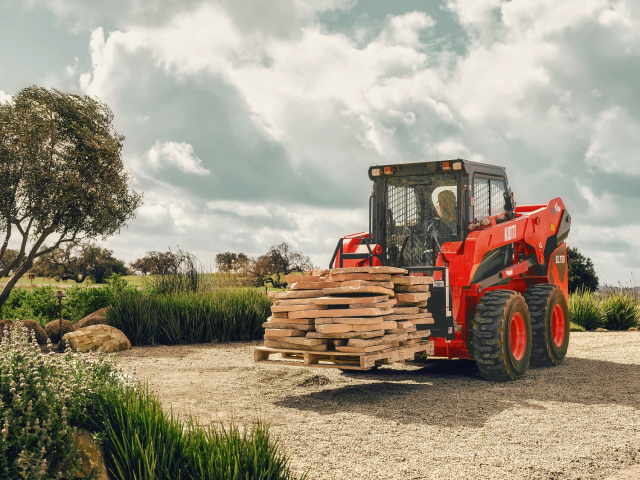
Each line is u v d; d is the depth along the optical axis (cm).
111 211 1549
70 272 2633
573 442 438
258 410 538
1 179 1429
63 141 1506
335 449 415
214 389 635
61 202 1449
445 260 704
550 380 711
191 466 321
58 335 1057
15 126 1438
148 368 779
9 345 350
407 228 784
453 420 503
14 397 298
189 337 1101
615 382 694
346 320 572
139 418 346
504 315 694
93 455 320
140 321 1080
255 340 1136
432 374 757
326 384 681
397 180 792
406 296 632
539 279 910
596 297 1550
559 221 952
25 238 1477
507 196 848
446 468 378
